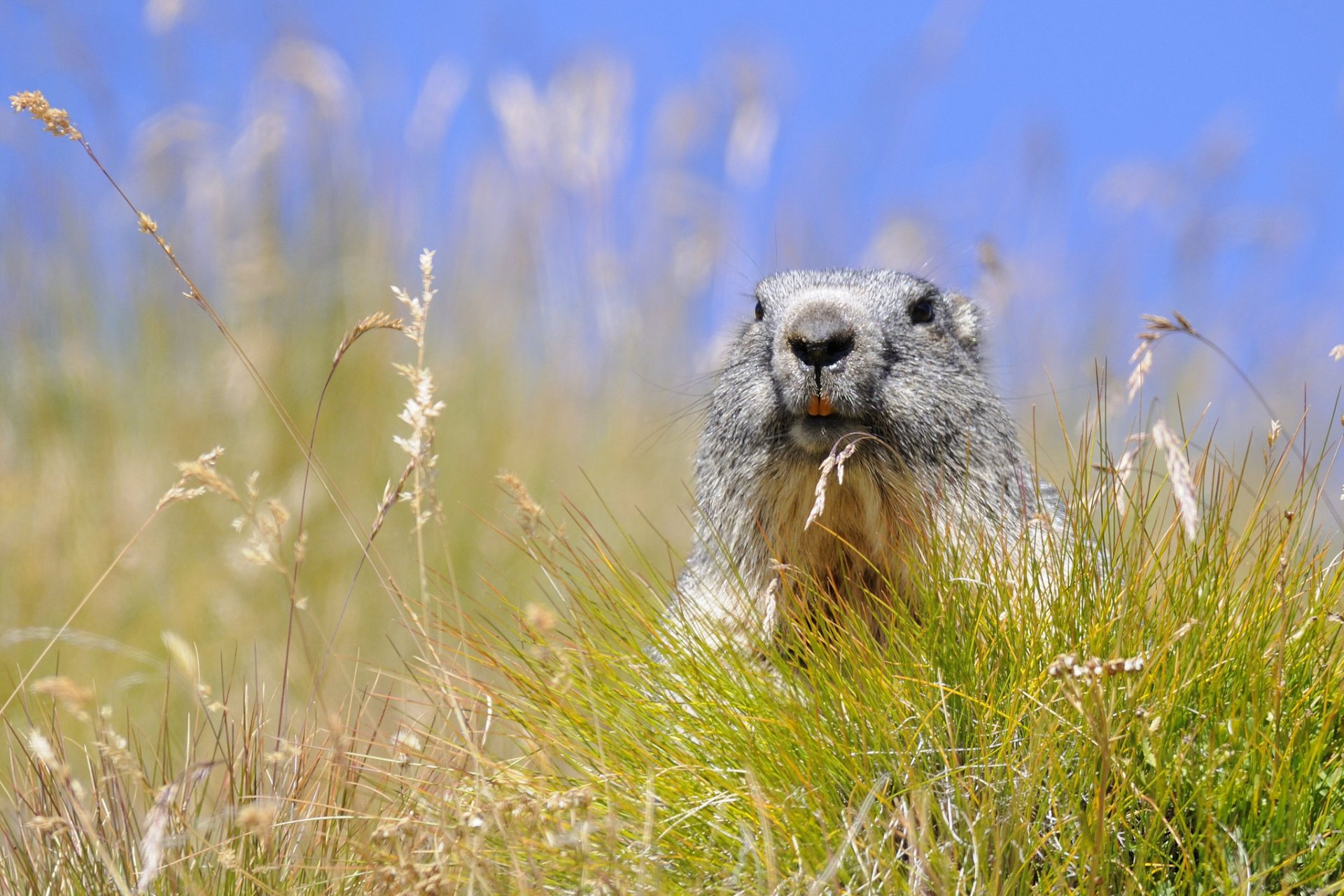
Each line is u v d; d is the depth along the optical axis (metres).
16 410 22.12
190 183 25.00
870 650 9.62
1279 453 20.09
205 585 18.09
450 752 9.90
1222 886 7.64
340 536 19.30
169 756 9.98
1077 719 8.44
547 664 9.66
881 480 11.99
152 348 23.23
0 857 9.19
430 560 18.80
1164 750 8.29
